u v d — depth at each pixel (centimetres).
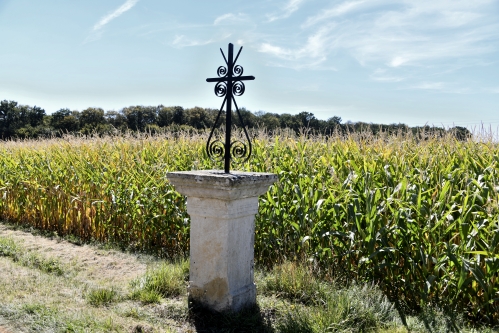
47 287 482
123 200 816
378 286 499
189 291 436
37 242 809
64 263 639
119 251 747
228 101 434
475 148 673
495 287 453
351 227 557
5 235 862
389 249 486
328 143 788
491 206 466
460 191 494
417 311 474
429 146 709
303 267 539
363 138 759
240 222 421
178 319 412
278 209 628
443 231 484
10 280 493
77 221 882
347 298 433
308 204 604
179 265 586
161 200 762
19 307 402
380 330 395
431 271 488
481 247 448
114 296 464
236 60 430
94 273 601
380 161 623
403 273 507
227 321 400
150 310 432
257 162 740
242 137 904
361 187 570
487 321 443
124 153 904
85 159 931
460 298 470
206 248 421
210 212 411
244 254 430
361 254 540
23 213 1006
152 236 783
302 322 394
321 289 476
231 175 398
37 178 982
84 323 378
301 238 586
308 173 661
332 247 562
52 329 362
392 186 566
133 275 598
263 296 476
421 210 494
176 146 954
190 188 412
